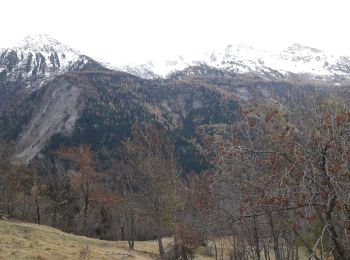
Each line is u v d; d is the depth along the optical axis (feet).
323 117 31.09
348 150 29.07
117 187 163.73
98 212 213.05
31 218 206.90
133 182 133.69
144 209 129.39
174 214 116.47
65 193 221.05
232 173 33.71
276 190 29.66
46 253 82.23
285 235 70.08
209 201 43.78
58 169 215.31
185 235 78.18
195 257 123.34
